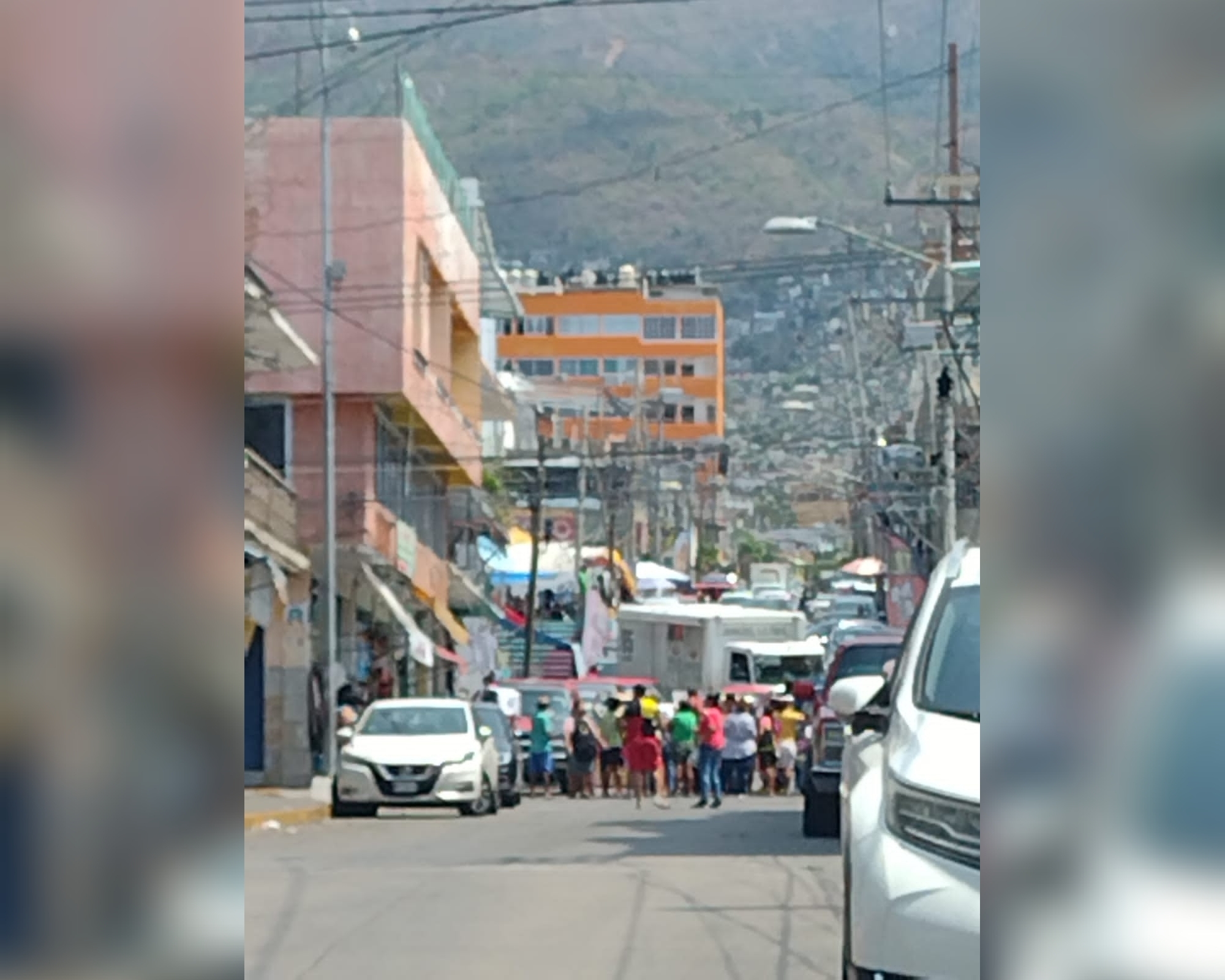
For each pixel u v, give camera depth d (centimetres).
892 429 7569
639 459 10850
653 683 6078
